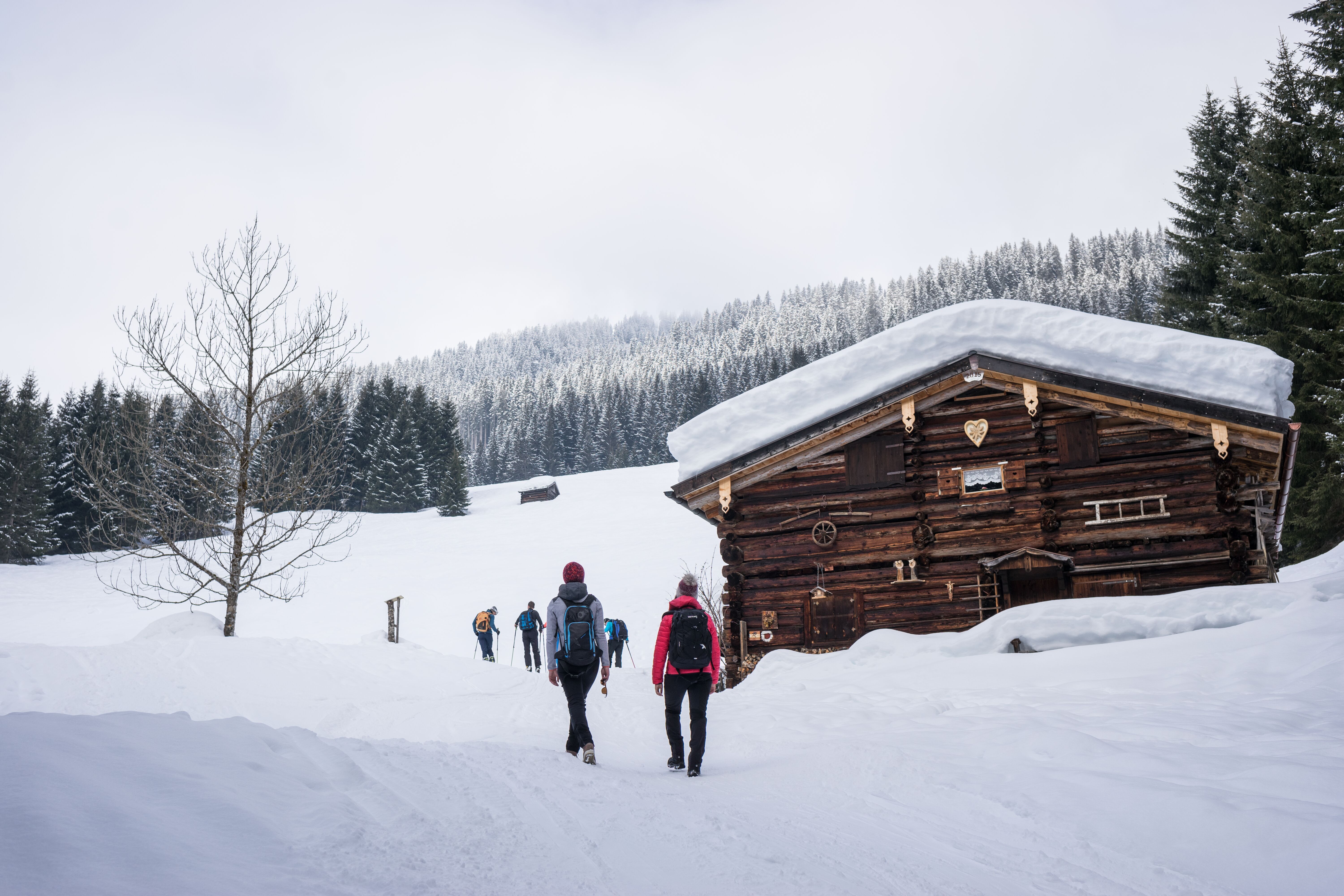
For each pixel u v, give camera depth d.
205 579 40.31
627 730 9.77
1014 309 16.05
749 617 16.61
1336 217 22.19
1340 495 22.27
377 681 14.36
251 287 18.38
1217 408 14.07
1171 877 3.67
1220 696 8.25
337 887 2.93
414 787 4.73
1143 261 197.12
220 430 17.92
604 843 4.03
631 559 40.62
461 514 67.81
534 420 156.38
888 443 16.39
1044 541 15.25
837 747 6.83
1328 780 4.57
